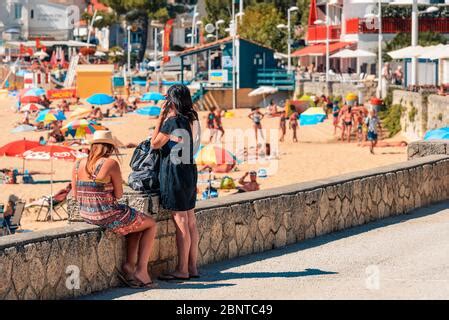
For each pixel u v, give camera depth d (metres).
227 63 84.62
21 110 70.31
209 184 32.50
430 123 48.72
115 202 11.14
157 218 11.85
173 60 131.12
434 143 19.30
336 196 15.30
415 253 13.26
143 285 11.37
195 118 11.81
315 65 98.62
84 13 142.38
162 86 93.94
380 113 56.12
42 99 82.00
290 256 13.31
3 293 9.81
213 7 131.50
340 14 92.00
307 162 44.00
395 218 16.77
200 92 82.88
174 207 11.74
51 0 146.50
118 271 11.41
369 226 15.86
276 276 12.03
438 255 13.04
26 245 10.10
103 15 140.00
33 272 10.19
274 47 106.19
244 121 67.38
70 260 10.68
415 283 11.34
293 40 107.19
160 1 138.88
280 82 83.12
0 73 126.81
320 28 93.31
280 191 14.16
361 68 81.31
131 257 11.45
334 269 12.38
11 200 26.05
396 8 78.75
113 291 11.21
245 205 13.33
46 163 44.59
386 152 47.22
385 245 14.00
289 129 59.12
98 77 102.94
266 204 13.72
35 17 146.25
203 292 11.19
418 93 49.94
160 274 11.99
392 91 57.00
